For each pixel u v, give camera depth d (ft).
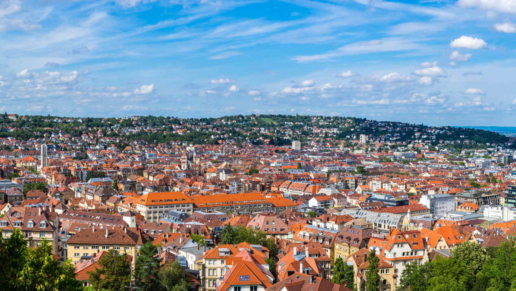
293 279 643.45
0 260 417.49
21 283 422.41
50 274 449.89
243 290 641.40
